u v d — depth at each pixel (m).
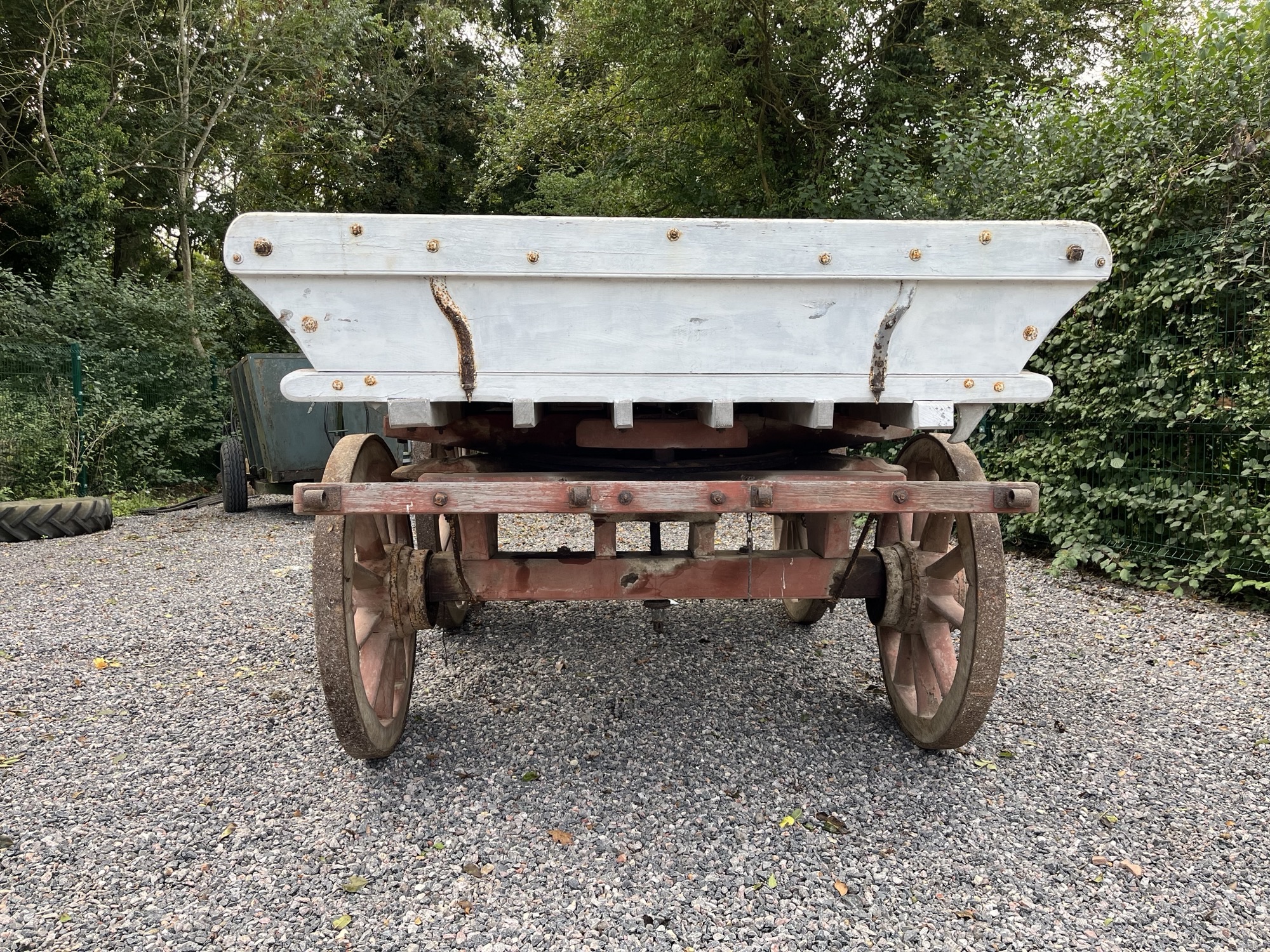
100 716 3.21
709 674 3.58
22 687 3.55
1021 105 7.41
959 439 2.27
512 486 2.01
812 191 11.81
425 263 1.95
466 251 1.95
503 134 15.58
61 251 12.77
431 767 2.71
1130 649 3.96
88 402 9.73
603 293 2.03
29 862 2.19
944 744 2.60
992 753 2.80
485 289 2.01
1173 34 5.15
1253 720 3.10
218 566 6.12
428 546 3.40
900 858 2.18
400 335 2.03
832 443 2.96
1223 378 4.69
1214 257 4.70
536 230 1.95
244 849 2.24
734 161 13.45
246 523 8.43
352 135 20.67
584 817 2.38
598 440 2.57
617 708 3.20
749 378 2.08
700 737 2.93
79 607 4.93
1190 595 4.88
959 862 2.17
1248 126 4.52
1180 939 1.87
